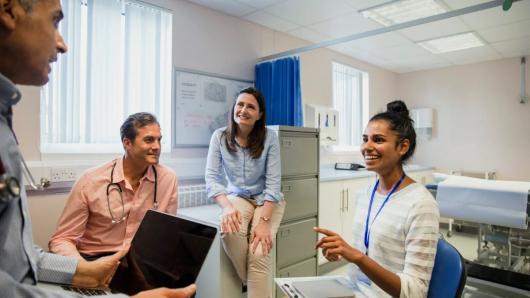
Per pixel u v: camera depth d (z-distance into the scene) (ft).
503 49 13.39
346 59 14.33
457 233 14.70
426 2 9.34
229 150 6.33
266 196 6.18
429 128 16.51
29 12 1.98
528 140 13.96
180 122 8.68
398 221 3.68
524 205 6.35
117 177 5.24
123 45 7.81
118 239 5.25
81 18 7.14
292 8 9.48
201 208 7.89
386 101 17.01
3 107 2.04
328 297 3.58
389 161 3.91
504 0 6.20
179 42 8.66
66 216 5.00
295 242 7.81
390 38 12.11
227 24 9.78
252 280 5.78
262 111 6.31
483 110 15.12
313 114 11.96
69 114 7.02
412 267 3.36
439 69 16.46
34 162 6.39
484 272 7.12
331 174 11.05
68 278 3.47
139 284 3.62
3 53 2.00
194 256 3.49
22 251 2.13
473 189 6.89
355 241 4.34
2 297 1.72
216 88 9.45
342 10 9.70
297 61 9.52
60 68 6.88
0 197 1.57
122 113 7.80
